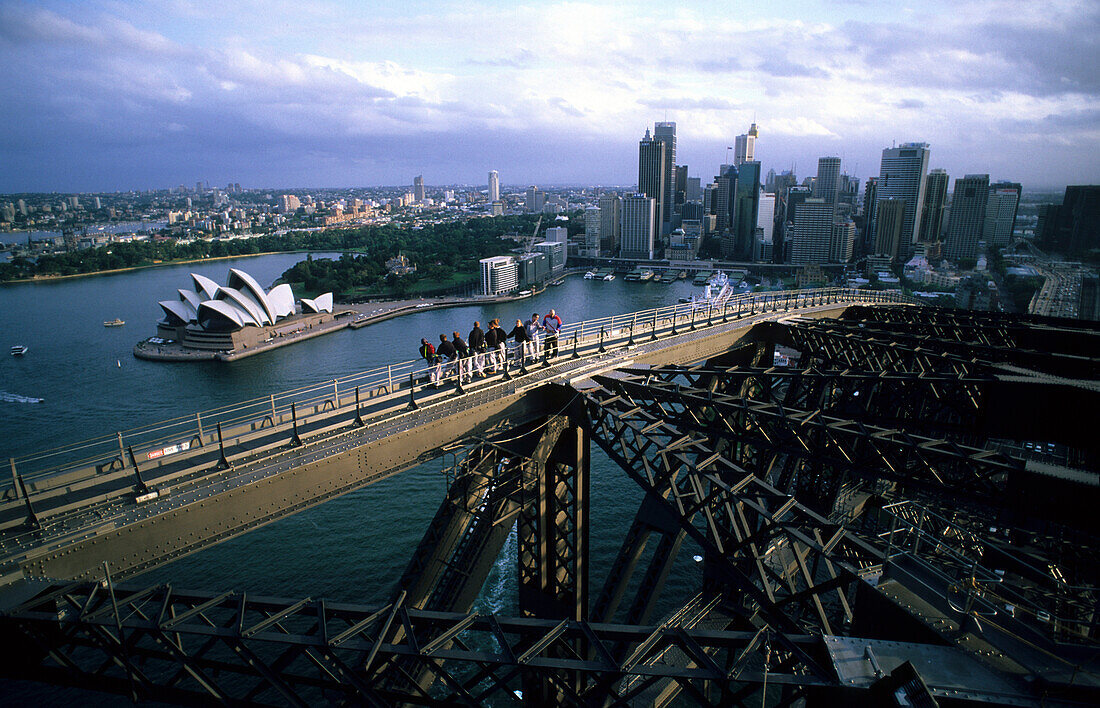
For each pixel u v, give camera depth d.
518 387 27.09
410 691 22.86
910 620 11.84
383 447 21.97
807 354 44.94
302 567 56.47
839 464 21.67
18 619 13.45
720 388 41.19
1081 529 16.28
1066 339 44.34
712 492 17.69
